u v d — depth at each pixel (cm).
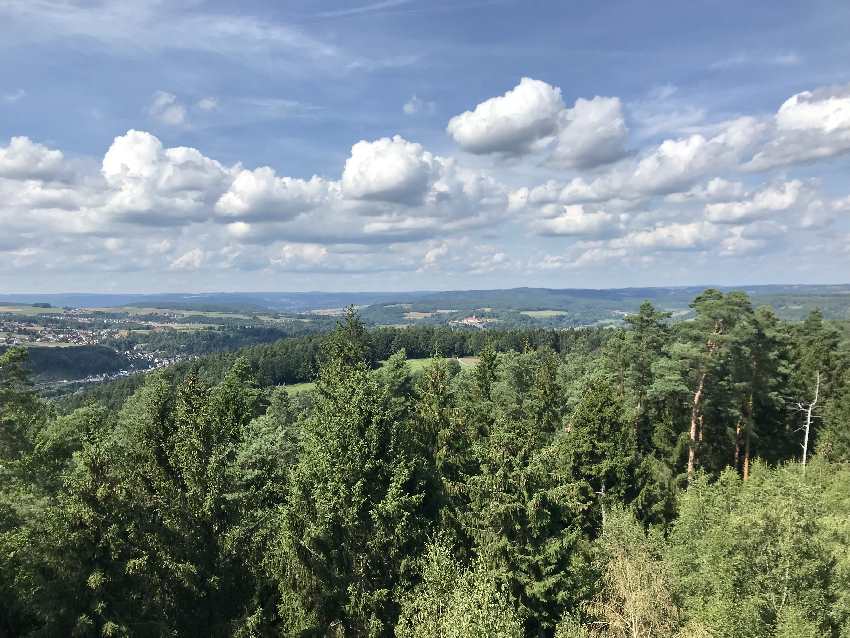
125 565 2234
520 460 2692
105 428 4366
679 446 4691
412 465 2738
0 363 2584
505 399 5584
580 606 2478
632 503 3456
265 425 4084
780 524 2320
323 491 2573
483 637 1791
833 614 2270
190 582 2355
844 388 5738
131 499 2411
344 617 2466
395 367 5212
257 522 2681
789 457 5716
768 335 4941
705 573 2581
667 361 4716
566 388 6925
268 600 2606
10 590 2280
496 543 2517
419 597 2164
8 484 2491
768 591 2309
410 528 2573
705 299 4691
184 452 2611
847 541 2811
